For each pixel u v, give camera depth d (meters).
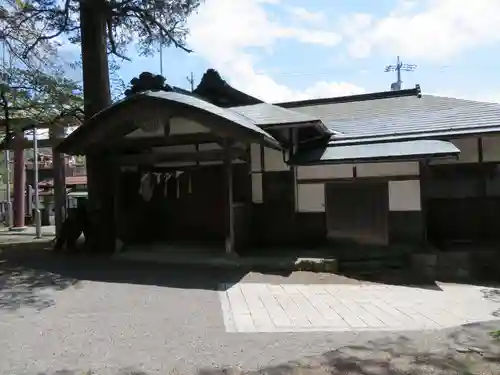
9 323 6.03
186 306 6.92
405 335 5.48
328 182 11.66
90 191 13.55
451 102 14.07
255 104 14.23
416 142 10.90
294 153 11.84
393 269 9.93
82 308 6.80
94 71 14.49
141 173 12.22
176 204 12.52
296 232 11.89
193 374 4.29
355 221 11.47
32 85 13.02
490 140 11.15
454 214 11.44
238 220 11.03
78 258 11.45
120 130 10.75
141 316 6.36
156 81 12.24
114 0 14.94
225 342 5.24
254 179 12.18
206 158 10.27
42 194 31.48
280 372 4.27
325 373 4.23
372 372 4.23
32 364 4.59
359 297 7.70
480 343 5.07
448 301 7.47
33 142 18.83
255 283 8.62
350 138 12.14
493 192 11.16
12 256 12.06
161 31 16.36
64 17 14.44
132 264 10.45
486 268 9.88
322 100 16.94
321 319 6.29
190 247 11.59
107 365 4.54
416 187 10.90
